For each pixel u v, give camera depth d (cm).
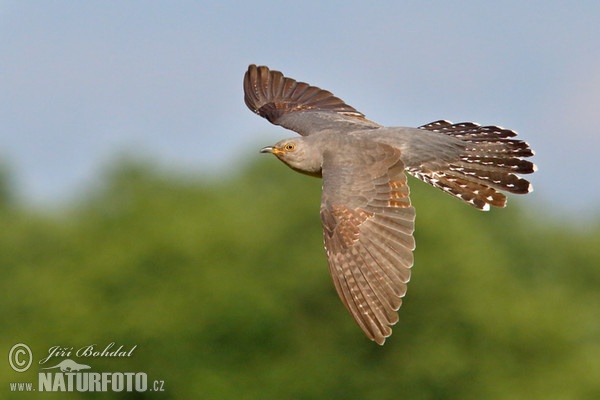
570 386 3128
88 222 3928
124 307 3142
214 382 3041
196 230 3412
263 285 3288
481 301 3222
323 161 1409
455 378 3138
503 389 3092
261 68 1673
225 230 3431
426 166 1441
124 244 3456
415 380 3152
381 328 1238
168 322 3092
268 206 3816
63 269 3494
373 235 1291
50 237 3978
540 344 3173
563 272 4900
